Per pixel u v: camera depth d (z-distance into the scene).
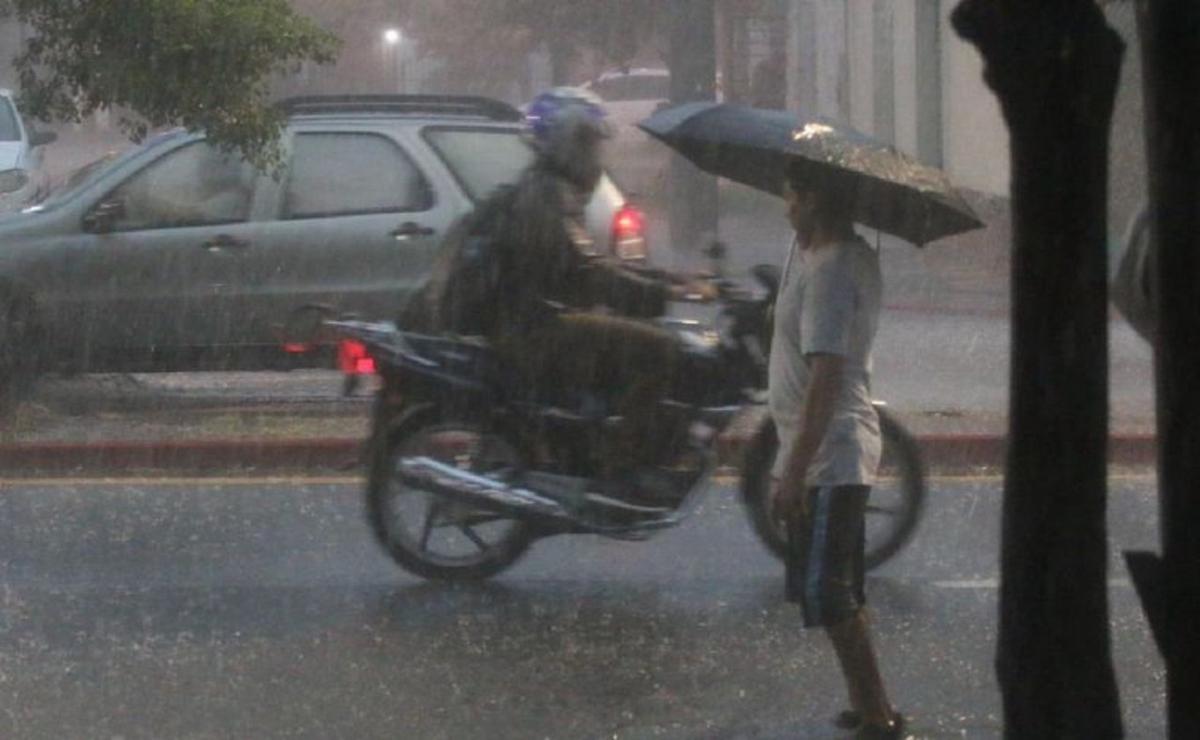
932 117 34.97
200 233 16.39
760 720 8.55
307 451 14.66
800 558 7.99
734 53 53.91
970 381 18.62
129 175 16.44
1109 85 4.71
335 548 11.84
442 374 10.56
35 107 16.78
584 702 8.84
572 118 10.50
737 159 8.29
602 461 10.49
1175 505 4.45
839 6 46.22
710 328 10.93
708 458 10.67
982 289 26.67
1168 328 4.43
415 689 9.05
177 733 8.41
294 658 9.54
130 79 16.06
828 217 7.79
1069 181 4.72
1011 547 4.93
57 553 11.73
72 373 16.44
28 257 16.23
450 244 11.04
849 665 8.08
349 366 11.70
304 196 16.55
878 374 19.16
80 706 8.78
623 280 10.59
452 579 10.94
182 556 11.65
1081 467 4.82
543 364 10.47
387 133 16.59
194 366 16.48
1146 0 4.43
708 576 11.15
